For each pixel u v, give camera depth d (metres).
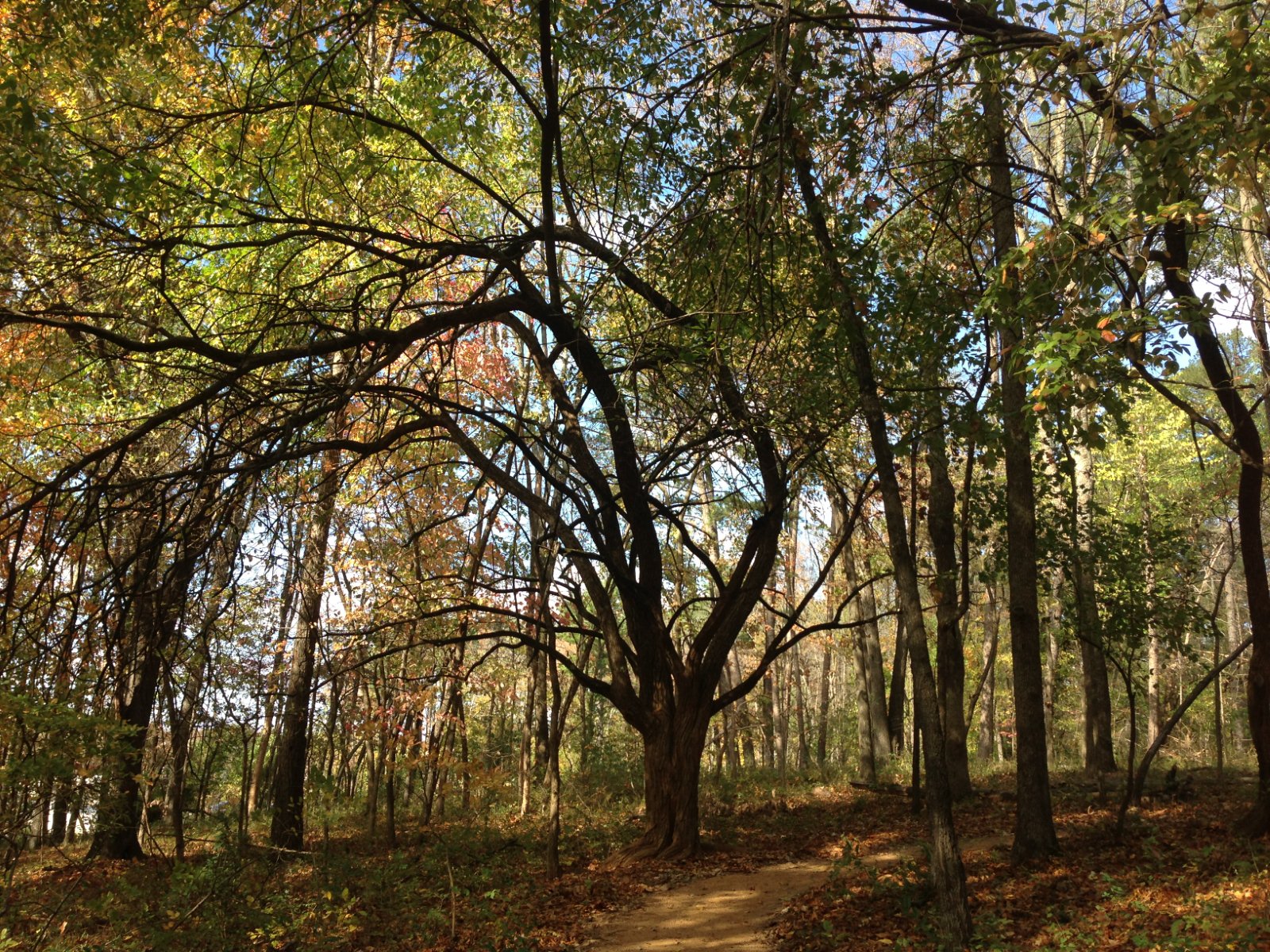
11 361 11.54
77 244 9.94
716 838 15.16
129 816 10.91
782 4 8.41
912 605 9.08
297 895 11.78
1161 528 14.82
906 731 28.91
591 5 10.79
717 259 10.44
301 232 11.53
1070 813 14.84
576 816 18.39
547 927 10.41
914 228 12.18
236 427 11.02
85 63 10.89
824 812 17.73
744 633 29.69
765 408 11.70
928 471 19.67
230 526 9.95
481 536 18.44
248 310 12.84
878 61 10.93
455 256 12.77
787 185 9.18
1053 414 8.10
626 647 14.52
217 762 18.83
